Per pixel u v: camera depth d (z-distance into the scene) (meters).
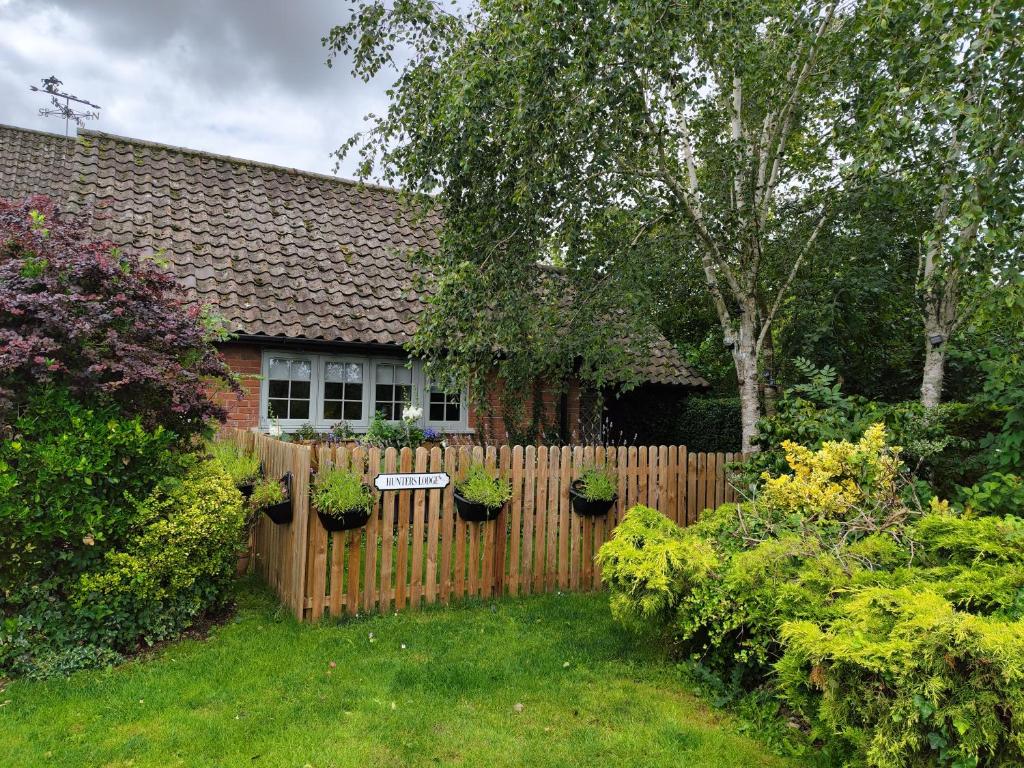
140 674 4.04
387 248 10.87
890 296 7.77
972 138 4.18
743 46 6.00
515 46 5.39
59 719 3.49
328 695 3.81
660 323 8.59
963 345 6.86
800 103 7.07
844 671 2.80
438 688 3.95
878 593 3.07
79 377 4.23
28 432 4.09
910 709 2.55
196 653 4.39
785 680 3.25
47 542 4.16
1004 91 4.15
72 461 4.09
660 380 11.26
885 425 5.46
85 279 4.50
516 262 6.30
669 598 4.04
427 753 3.24
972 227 5.07
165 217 9.57
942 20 4.18
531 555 5.95
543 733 3.48
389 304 9.82
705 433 11.57
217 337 6.22
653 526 4.88
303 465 5.04
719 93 7.45
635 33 4.99
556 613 5.42
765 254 7.52
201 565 4.65
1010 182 4.21
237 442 7.04
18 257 4.54
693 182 7.41
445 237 6.45
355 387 9.58
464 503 5.51
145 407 4.66
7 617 4.14
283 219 10.53
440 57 6.29
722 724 3.63
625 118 5.73
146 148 10.79
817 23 6.70
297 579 5.04
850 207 6.98
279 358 9.01
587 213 6.25
